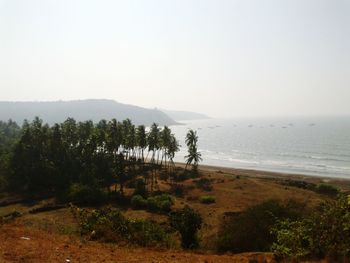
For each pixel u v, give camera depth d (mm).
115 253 15844
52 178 81562
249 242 24531
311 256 15164
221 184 84625
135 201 65875
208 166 140875
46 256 14008
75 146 94562
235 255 18500
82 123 99750
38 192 77875
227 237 25484
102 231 19938
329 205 15227
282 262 15180
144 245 19562
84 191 69500
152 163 101312
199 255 17375
